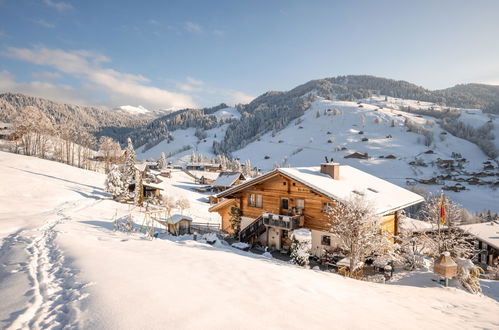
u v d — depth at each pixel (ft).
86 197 147.54
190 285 24.82
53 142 310.24
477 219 225.15
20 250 41.09
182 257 36.70
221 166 490.08
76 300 20.74
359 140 635.25
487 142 568.82
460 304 38.45
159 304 19.95
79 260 31.99
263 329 17.72
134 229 69.97
